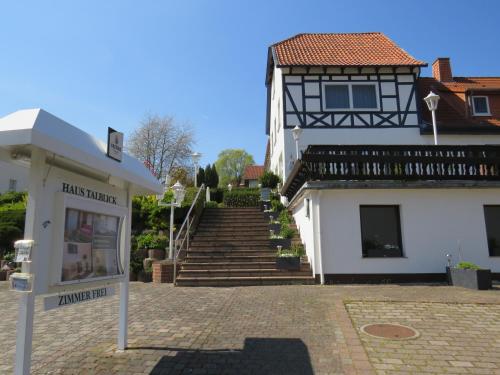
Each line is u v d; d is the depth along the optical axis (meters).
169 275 11.41
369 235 11.12
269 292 9.45
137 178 5.15
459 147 11.49
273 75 22.62
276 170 22.20
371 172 11.16
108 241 4.90
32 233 3.61
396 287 9.90
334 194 11.08
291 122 17.83
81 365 4.61
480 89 18.58
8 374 4.48
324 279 10.70
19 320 3.54
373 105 18.02
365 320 6.44
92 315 7.20
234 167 66.06
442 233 11.02
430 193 11.18
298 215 13.88
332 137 17.66
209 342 5.48
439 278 10.80
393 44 20.23
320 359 4.75
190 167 40.44
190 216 15.19
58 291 3.95
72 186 4.23
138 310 7.58
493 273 10.89
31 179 3.67
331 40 21.34
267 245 12.78
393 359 4.71
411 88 18.06
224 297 8.88
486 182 10.99
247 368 4.51
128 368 4.52
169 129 41.16
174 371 4.43
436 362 4.60
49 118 3.71
